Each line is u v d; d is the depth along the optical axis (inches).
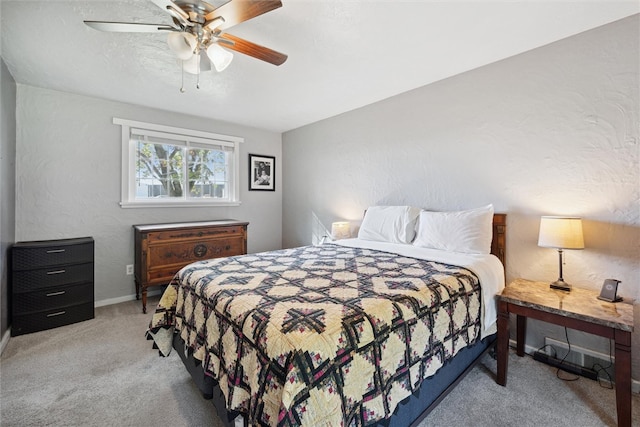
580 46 78.0
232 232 141.9
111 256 127.4
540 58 84.8
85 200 121.0
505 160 92.7
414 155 117.1
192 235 129.9
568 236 72.7
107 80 104.9
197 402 65.5
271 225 183.3
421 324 53.8
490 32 77.2
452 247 93.1
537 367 80.1
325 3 65.2
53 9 66.4
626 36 71.6
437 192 110.5
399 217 112.9
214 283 63.5
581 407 64.3
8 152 96.2
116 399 66.3
